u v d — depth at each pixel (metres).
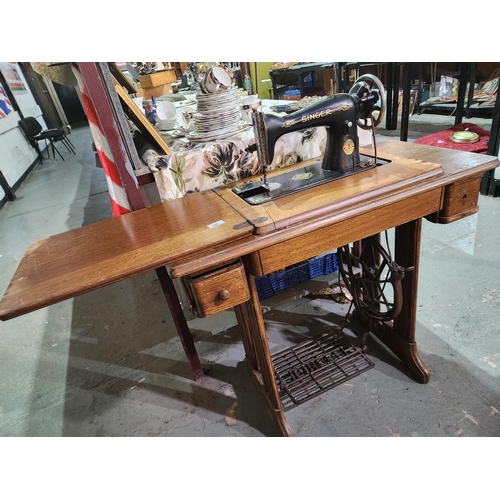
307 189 1.18
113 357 1.97
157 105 2.06
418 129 4.54
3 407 1.74
